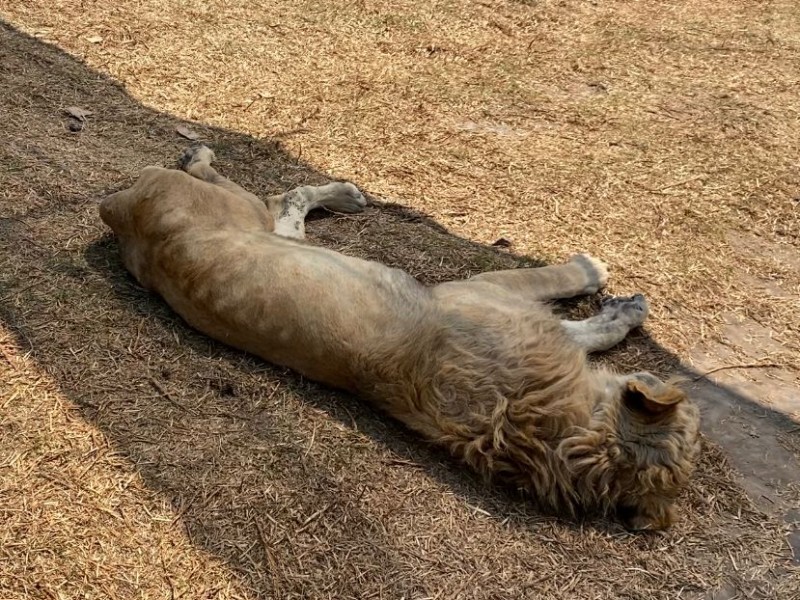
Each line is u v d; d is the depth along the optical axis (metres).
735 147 5.18
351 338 3.15
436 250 4.11
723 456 3.23
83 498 2.78
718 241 4.36
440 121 5.26
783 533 2.94
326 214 4.36
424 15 6.70
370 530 2.80
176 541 2.69
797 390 3.55
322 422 3.17
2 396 3.08
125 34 5.91
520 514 2.93
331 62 5.86
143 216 3.58
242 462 2.96
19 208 4.02
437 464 3.08
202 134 4.93
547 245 4.24
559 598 2.67
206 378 3.29
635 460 2.83
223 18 6.31
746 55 6.44
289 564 2.67
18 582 2.52
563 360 3.02
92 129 4.82
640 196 4.66
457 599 2.63
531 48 6.34
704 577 2.78
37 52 5.50
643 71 6.10
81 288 3.63
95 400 3.13
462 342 3.03
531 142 5.11
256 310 3.26
